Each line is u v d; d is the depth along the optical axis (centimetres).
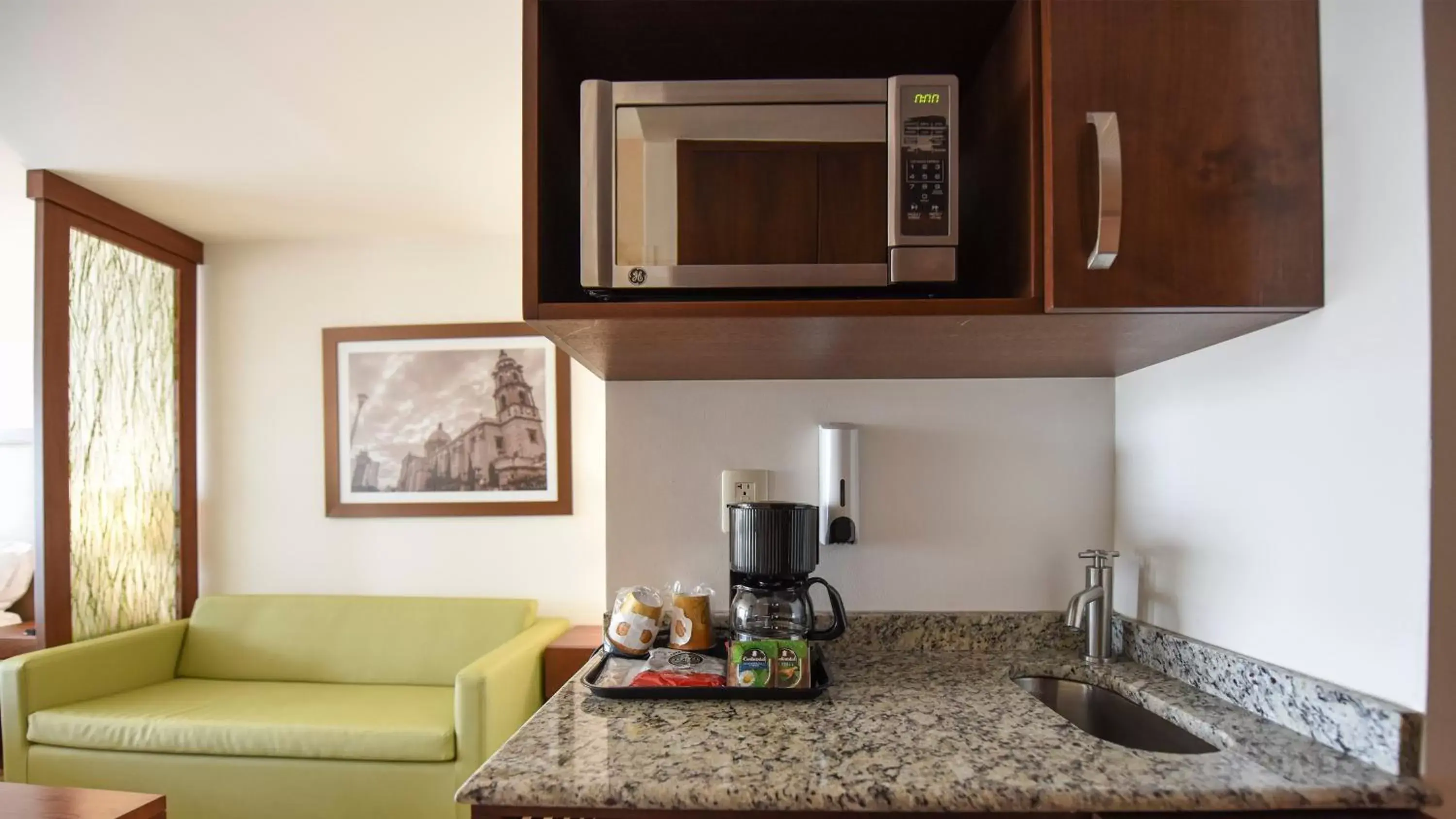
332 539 364
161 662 320
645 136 121
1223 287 110
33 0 185
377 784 248
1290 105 112
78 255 305
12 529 363
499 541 359
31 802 177
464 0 186
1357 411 106
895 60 141
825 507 167
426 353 362
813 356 146
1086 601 154
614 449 174
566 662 299
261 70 217
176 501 356
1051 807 94
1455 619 96
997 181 130
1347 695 105
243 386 369
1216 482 135
